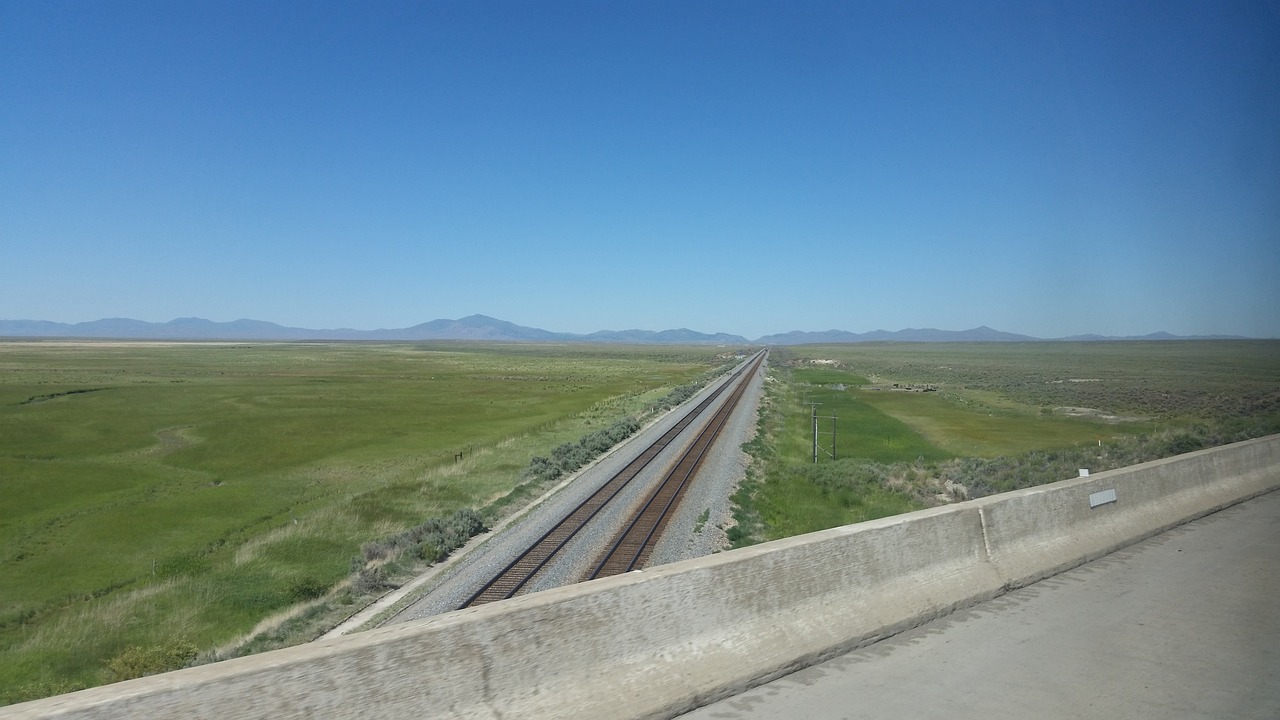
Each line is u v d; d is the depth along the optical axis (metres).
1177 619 7.30
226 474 39.47
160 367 131.75
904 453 44.81
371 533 26.22
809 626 6.36
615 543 20.45
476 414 66.06
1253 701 5.46
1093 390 88.31
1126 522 10.77
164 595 20.41
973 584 7.92
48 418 58.62
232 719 3.71
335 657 4.06
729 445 40.31
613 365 174.38
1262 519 12.16
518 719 4.60
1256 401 62.69
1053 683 5.77
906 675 5.94
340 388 91.44
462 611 4.73
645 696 5.12
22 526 28.83
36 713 3.26
